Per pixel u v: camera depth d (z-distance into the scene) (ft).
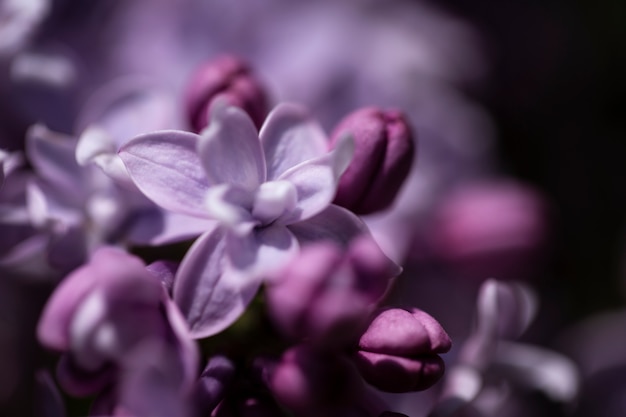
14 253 0.47
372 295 0.38
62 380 0.40
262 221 0.41
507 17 0.69
